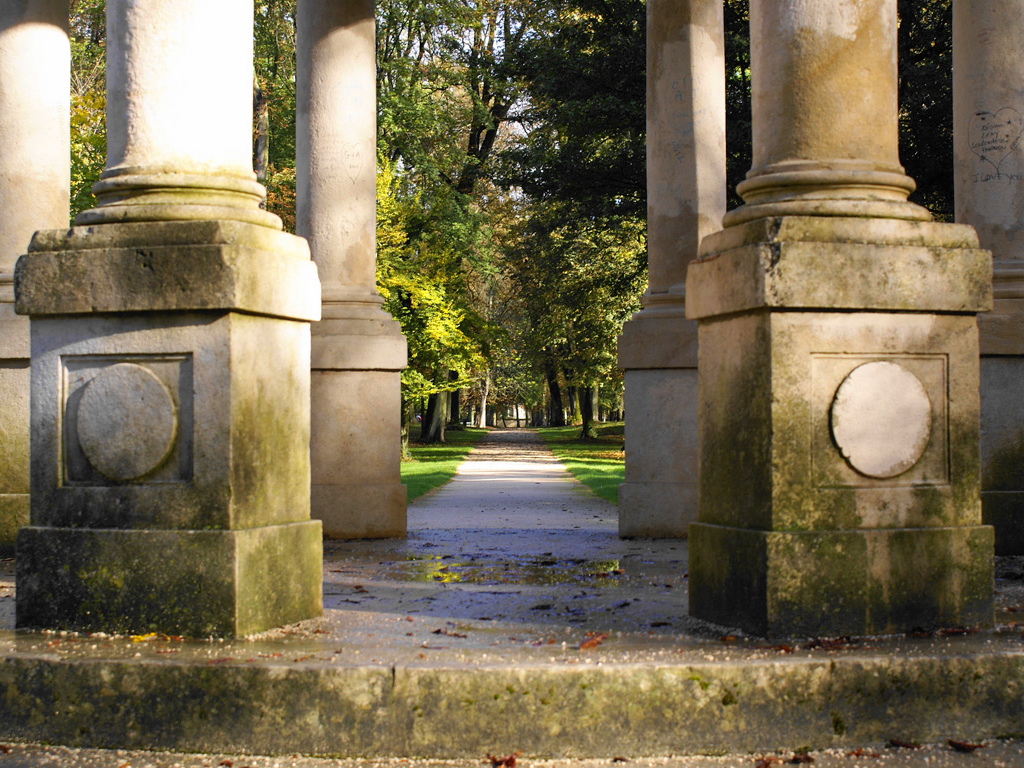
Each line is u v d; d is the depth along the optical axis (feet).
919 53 79.15
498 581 25.93
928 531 18.69
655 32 38.73
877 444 18.60
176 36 19.67
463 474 91.56
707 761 15.61
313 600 20.61
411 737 15.74
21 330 31.42
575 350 148.25
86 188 73.51
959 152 32.04
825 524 18.38
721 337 19.77
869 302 18.42
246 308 18.57
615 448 152.66
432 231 120.06
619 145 92.84
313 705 15.84
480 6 120.47
